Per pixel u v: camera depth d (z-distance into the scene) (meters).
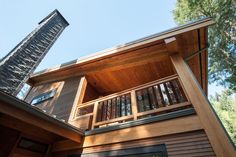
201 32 4.41
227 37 10.98
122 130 3.58
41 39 8.17
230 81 11.26
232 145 2.43
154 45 4.95
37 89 7.41
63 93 6.12
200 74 6.00
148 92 4.21
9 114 2.76
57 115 5.36
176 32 4.41
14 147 3.63
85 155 3.74
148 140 3.21
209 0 11.08
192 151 2.71
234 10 10.30
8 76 5.90
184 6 12.29
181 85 3.71
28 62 6.96
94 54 5.84
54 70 6.77
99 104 4.85
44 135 4.23
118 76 6.45
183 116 3.11
